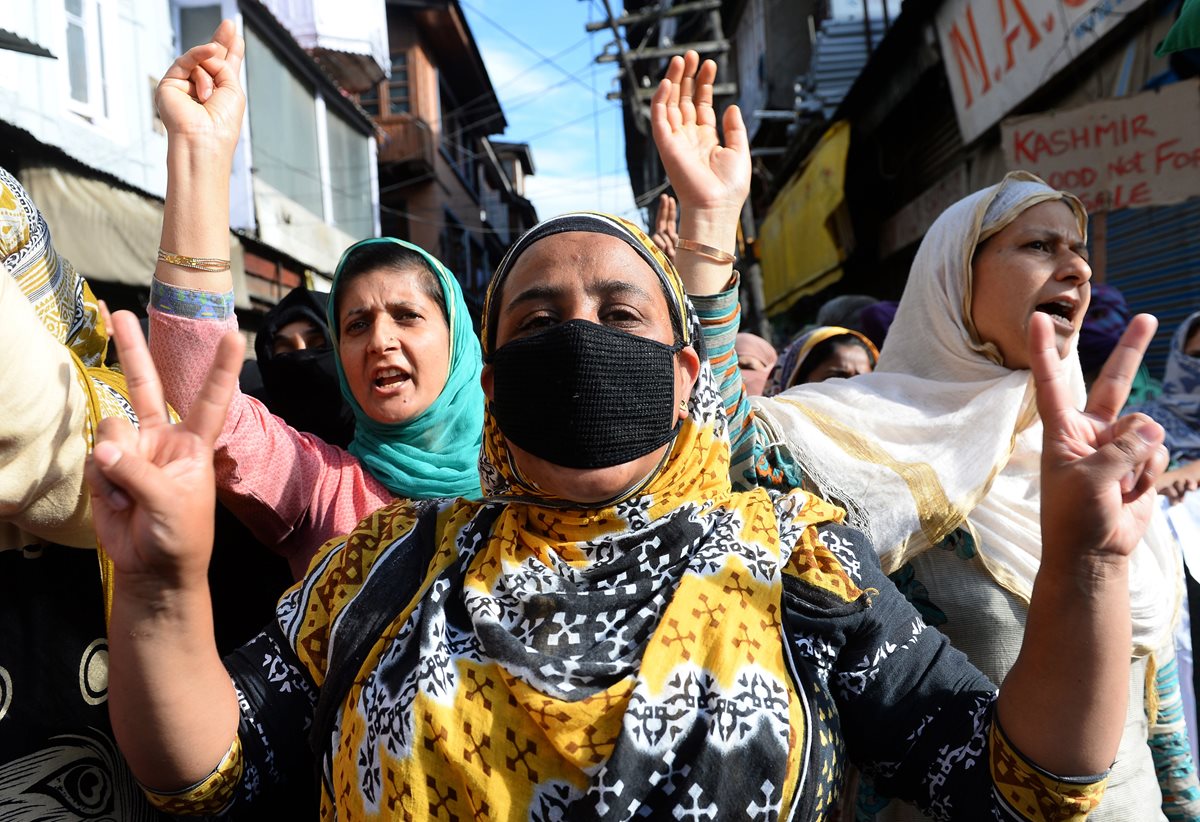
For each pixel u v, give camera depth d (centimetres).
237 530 172
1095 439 100
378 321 180
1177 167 398
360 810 100
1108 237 493
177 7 897
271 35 999
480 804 96
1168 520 219
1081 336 338
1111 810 156
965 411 169
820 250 800
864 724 112
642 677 98
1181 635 207
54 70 638
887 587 118
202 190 143
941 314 181
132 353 95
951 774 107
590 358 106
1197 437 307
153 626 94
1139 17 423
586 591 108
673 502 114
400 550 120
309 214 1105
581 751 96
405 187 1822
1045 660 99
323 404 225
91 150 677
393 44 1823
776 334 1077
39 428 98
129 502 93
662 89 159
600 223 117
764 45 1190
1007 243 172
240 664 117
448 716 99
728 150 155
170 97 146
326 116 1212
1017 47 509
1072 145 422
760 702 99
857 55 905
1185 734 179
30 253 121
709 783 95
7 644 109
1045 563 100
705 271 148
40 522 104
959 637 162
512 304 115
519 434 111
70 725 111
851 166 836
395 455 181
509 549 111
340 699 109
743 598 105
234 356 95
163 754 97
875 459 164
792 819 97
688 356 119
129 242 679
